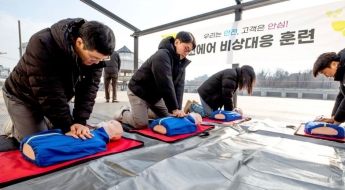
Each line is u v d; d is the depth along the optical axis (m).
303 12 1.94
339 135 1.25
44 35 0.78
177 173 0.71
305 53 1.95
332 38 1.81
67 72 0.90
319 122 1.38
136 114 1.53
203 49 2.67
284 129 1.52
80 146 0.87
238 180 0.68
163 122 1.32
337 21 1.77
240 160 0.85
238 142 1.16
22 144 0.84
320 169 0.78
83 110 1.03
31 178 0.68
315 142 1.16
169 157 0.87
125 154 0.94
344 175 0.73
